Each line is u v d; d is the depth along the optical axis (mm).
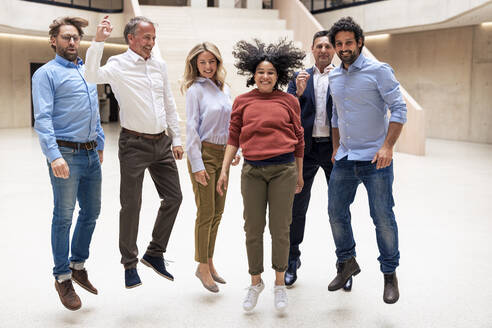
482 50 14797
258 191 3252
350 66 3184
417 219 5730
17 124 19500
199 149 3482
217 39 15438
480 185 7871
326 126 3793
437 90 16203
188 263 4254
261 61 3230
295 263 3820
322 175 9047
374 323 3131
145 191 7352
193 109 3484
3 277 3883
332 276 3959
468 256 4406
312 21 15250
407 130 12000
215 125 3531
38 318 3193
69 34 3207
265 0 18891
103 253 4461
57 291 3285
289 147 3191
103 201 6594
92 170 3365
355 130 3246
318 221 5656
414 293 3588
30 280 3828
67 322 3141
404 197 6957
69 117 3215
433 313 3264
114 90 3381
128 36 3393
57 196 3213
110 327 3076
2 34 18812
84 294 3596
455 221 5641
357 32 3109
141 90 3375
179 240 4887
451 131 15883
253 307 3254
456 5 13062
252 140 3207
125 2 17500
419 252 4520
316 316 3234
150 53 3488
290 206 3246
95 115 3332
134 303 3441
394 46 17453
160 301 3477
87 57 3131
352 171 3332
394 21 15391
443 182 8133
